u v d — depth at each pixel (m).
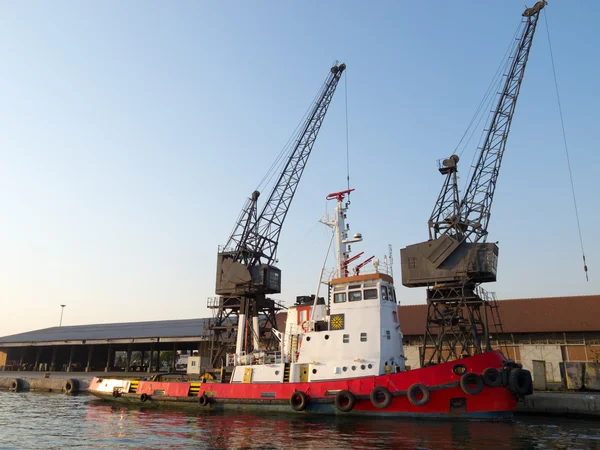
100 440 21.62
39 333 86.69
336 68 57.66
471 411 23.67
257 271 50.06
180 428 24.25
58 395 47.41
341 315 27.75
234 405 28.94
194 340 63.41
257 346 46.66
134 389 34.66
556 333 45.00
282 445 19.72
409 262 41.66
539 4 44.19
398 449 18.73
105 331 78.25
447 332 40.69
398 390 24.39
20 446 20.47
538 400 29.92
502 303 50.78
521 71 44.56
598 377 33.72
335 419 25.20
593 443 20.00
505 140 43.44
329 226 31.59
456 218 41.53
